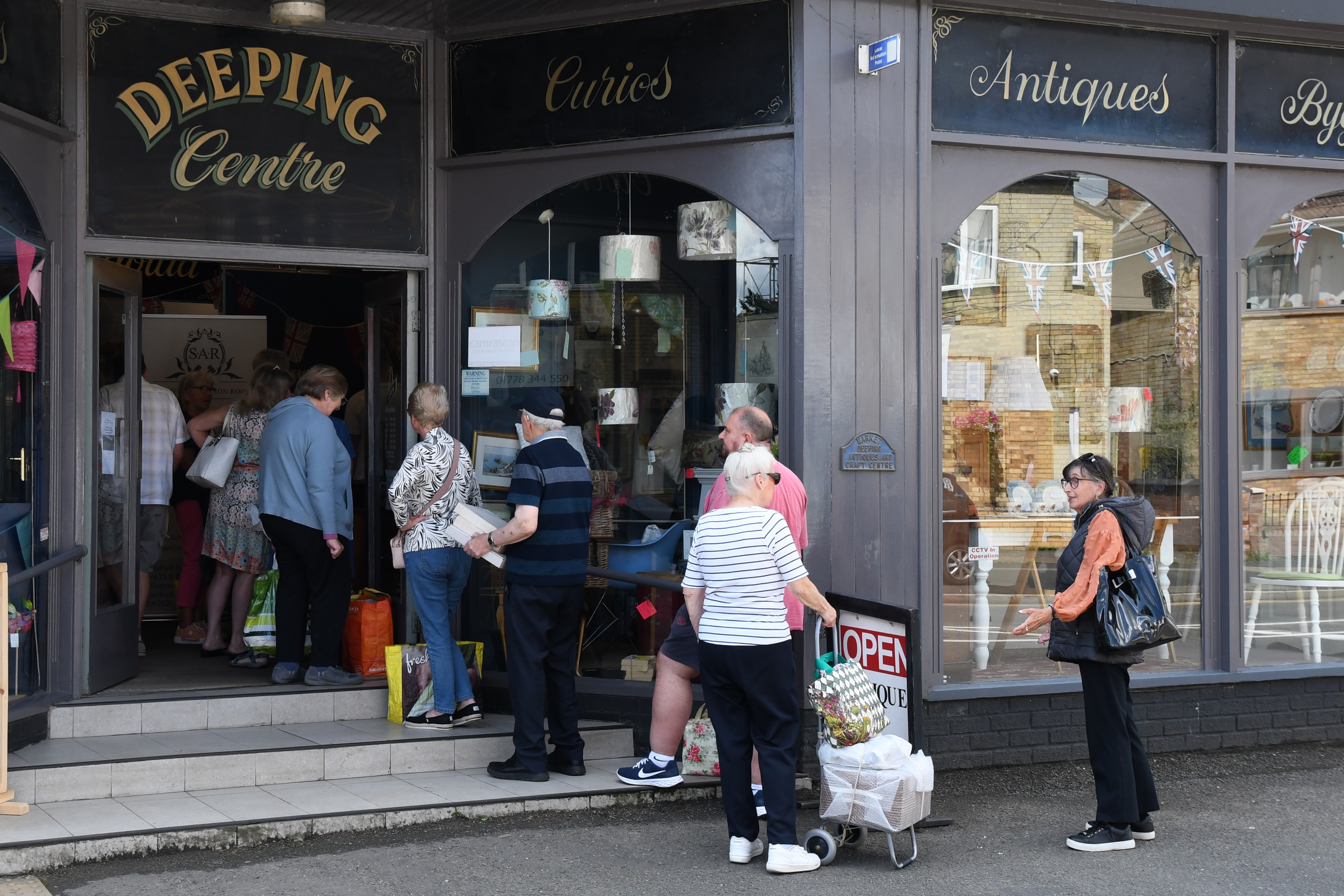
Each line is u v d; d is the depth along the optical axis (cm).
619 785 561
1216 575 678
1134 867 482
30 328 587
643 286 644
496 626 673
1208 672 672
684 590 492
